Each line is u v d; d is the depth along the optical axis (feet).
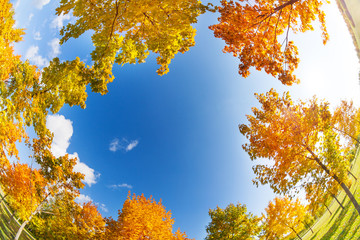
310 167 21.72
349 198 20.85
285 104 24.11
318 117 22.21
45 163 28.22
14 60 20.58
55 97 17.78
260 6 15.90
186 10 14.57
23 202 27.37
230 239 34.01
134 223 31.09
